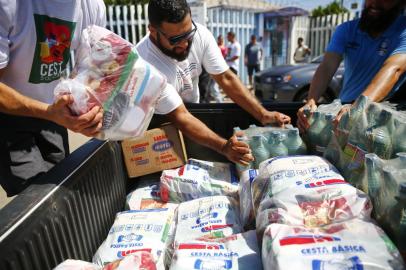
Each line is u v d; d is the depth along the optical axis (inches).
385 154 47.1
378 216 40.3
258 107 76.7
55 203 42.1
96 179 54.7
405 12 83.5
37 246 38.2
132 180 75.2
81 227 48.7
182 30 66.6
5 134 60.2
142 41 77.3
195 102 89.0
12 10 50.2
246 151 61.4
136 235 52.2
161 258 49.3
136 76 48.0
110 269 39.9
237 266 41.2
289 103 79.6
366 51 78.8
